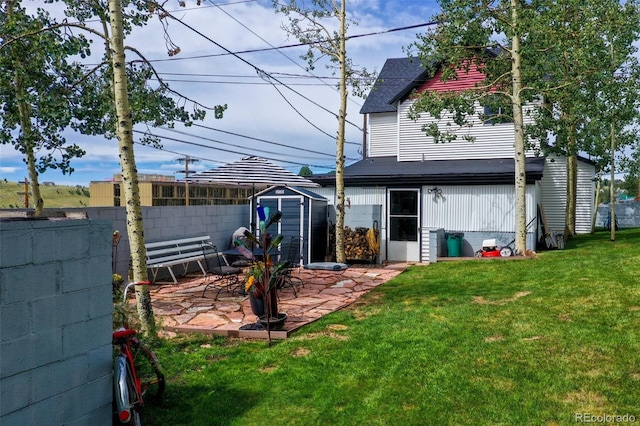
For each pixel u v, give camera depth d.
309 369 5.12
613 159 15.46
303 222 13.25
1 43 6.87
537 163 15.30
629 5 12.63
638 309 6.43
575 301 7.18
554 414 3.92
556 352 5.16
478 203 14.22
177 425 4.05
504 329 6.10
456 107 13.41
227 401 4.45
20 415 2.92
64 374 3.23
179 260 11.02
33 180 8.43
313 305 8.24
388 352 5.53
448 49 13.01
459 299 8.14
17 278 2.90
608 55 13.77
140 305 5.98
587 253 12.29
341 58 12.81
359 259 13.88
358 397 4.45
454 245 13.91
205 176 10.98
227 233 13.67
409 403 4.29
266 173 11.47
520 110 12.95
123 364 3.72
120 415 3.56
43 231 3.08
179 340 6.29
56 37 6.34
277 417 4.14
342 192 13.12
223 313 7.70
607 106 13.93
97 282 3.53
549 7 12.22
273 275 6.24
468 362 5.07
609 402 4.05
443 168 15.46
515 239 13.45
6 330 2.83
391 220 15.09
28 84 6.89
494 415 3.98
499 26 12.29
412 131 17.94
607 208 29.11
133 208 6.02
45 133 7.39
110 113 7.19
